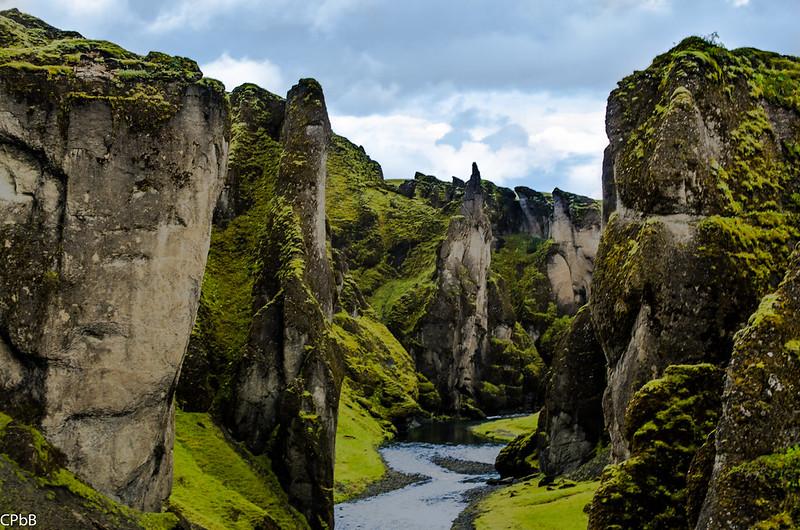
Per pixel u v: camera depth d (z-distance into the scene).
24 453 24.08
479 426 123.75
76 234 26.77
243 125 65.00
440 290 147.75
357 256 180.00
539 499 54.72
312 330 50.28
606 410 39.72
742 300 35.53
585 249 184.38
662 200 37.56
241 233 59.16
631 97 43.50
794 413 20.55
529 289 185.25
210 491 38.97
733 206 37.62
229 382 50.19
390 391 118.56
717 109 39.03
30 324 25.56
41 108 26.62
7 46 29.81
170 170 28.97
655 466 28.38
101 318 27.03
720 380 30.42
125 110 28.08
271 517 39.38
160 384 28.58
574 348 66.25
